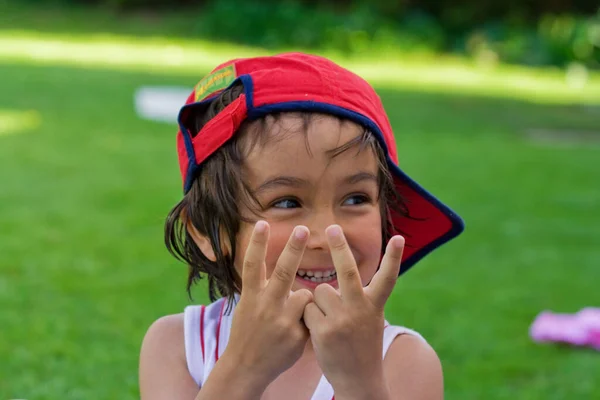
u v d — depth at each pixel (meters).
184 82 14.31
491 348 4.15
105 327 4.23
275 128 1.86
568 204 7.57
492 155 9.95
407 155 9.66
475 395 3.62
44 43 18.62
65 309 4.46
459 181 8.34
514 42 21.16
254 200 1.86
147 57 17.69
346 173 1.85
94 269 5.16
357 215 1.88
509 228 6.64
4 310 4.42
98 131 10.05
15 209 6.55
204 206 1.98
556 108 14.57
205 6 24.06
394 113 12.86
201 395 1.79
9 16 21.92
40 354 3.87
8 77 13.68
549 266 5.65
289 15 20.48
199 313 2.17
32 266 5.16
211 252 2.03
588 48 21.28
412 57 20.25
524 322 4.56
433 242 2.24
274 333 1.76
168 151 9.12
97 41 19.52
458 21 22.61
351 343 1.74
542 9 23.53
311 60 1.97
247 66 2.04
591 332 4.27
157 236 5.94
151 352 2.15
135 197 7.04
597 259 5.87
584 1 24.00
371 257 1.91
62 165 8.20
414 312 4.63
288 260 1.74
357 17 20.64
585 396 3.63
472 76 18.67
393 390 2.01
